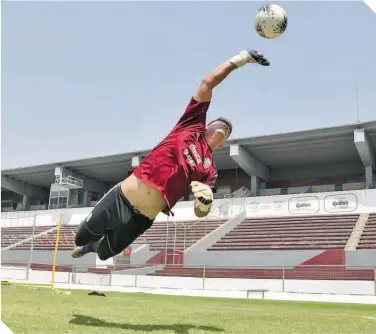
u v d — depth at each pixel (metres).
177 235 30.17
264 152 35.12
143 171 3.12
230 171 41.03
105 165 40.50
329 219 28.59
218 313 4.97
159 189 3.09
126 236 3.21
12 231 38.75
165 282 19.48
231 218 30.50
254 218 31.39
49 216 38.41
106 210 3.14
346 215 28.70
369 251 19.08
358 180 36.34
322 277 18.02
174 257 23.58
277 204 31.19
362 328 3.80
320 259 19.94
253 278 19.31
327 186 36.00
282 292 16.88
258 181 37.53
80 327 3.02
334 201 29.53
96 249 3.46
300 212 30.31
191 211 33.09
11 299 6.07
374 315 6.03
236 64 3.16
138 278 20.00
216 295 15.08
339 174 37.25
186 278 19.17
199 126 3.28
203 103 3.26
